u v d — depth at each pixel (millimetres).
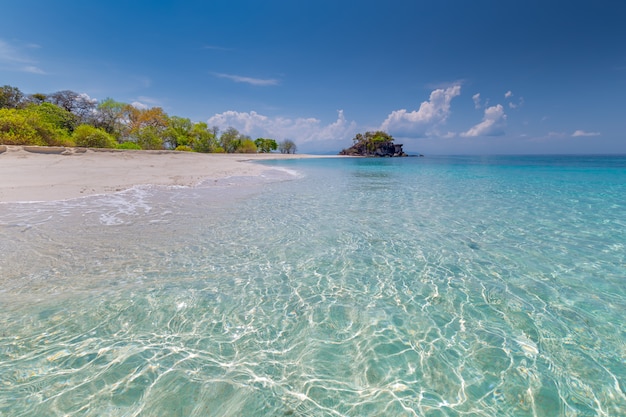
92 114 36000
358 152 86250
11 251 4527
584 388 2238
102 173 13102
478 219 7312
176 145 42625
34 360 2377
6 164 13039
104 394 2090
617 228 6504
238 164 25156
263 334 2838
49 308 3100
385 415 2008
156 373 2301
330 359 2529
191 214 7234
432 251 5090
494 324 3045
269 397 2131
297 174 19688
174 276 3961
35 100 35438
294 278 4020
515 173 20969
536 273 4234
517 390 2221
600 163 35656
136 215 6922
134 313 3078
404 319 3121
